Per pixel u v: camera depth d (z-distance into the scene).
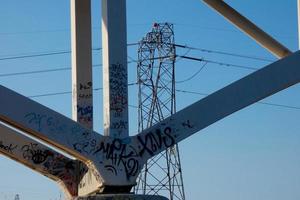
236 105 14.59
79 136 13.98
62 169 17.84
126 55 14.68
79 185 17.39
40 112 13.72
